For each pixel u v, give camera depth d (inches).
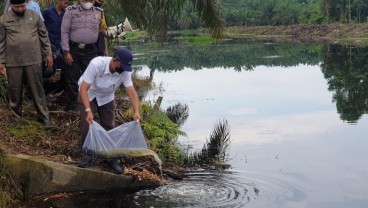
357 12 2733.8
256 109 530.3
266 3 3309.5
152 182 281.6
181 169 317.4
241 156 352.8
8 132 289.0
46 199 257.9
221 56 1334.9
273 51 1508.4
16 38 287.4
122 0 539.8
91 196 263.7
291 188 285.1
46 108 307.3
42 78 312.2
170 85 737.6
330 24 2659.9
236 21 3356.3
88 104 261.4
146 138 347.6
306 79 789.2
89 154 267.7
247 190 278.8
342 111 509.7
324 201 267.0
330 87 687.7
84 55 313.6
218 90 680.4
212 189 278.2
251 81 780.0
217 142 391.9
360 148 370.0
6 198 248.4
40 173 263.1
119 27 402.3
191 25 2906.0
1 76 323.0
